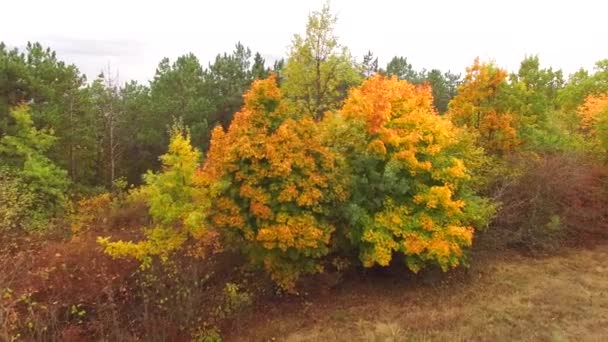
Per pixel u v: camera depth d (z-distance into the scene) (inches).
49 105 908.0
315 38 634.2
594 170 663.1
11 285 414.0
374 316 454.6
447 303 475.5
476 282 519.5
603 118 684.7
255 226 436.8
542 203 610.5
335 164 467.8
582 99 1000.2
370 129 471.8
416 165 470.3
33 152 741.9
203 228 416.5
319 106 634.8
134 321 418.0
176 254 463.2
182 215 418.6
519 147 693.9
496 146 674.8
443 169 485.7
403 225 468.8
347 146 486.3
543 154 674.2
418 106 517.0
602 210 649.0
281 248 423.5
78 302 422.3
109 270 452.4
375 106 476.1
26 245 482.0
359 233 472.1
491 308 459.5
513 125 697.0
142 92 1333.7
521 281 520.7
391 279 526.0
